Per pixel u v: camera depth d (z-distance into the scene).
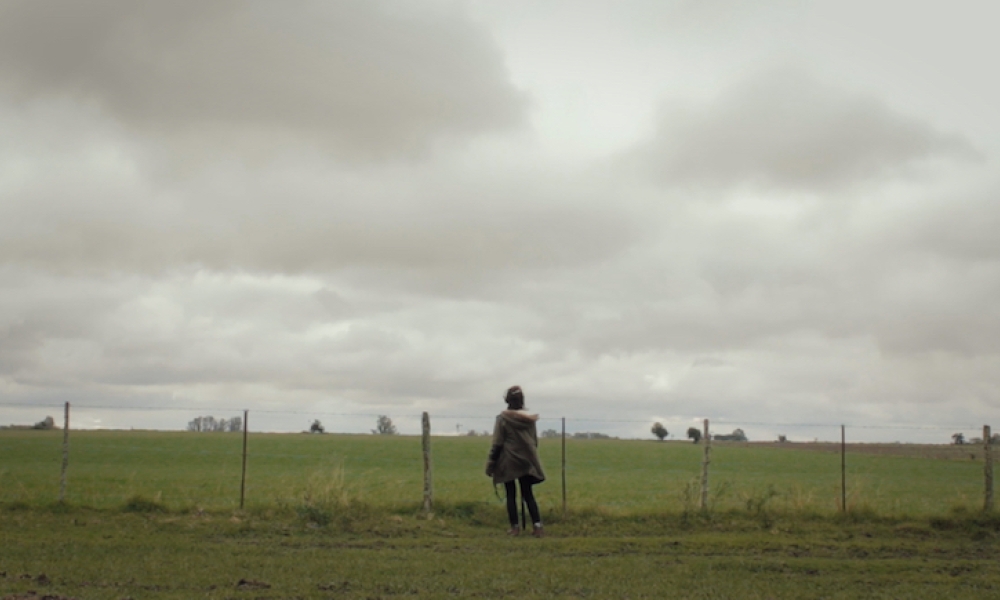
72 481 35.84
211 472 46.00
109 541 13.47
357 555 12.55
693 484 18.52
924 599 9.95
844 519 17.53
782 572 11.62
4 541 13.09
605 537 15.20
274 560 11.89
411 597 9.52
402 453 80.75
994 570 12.14
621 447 118.00
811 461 81.19
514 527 15.48
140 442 94.44
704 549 13.70
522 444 15.38
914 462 81.19
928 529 16.55
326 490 17.41
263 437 139.25
